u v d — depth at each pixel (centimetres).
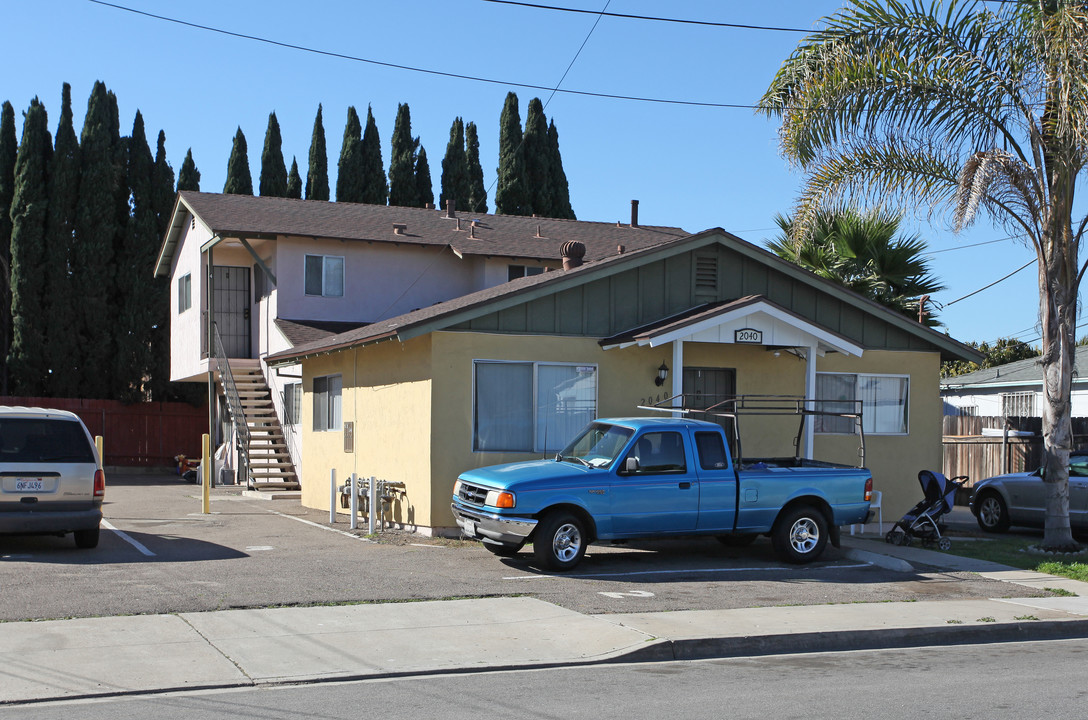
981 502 1838
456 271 2664
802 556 1335
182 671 758
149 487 2566
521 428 1532
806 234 1569
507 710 682
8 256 3491
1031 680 791
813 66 1491
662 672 807
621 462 1252
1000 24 1446
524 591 1091
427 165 4688
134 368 3409
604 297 1602
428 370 1491
